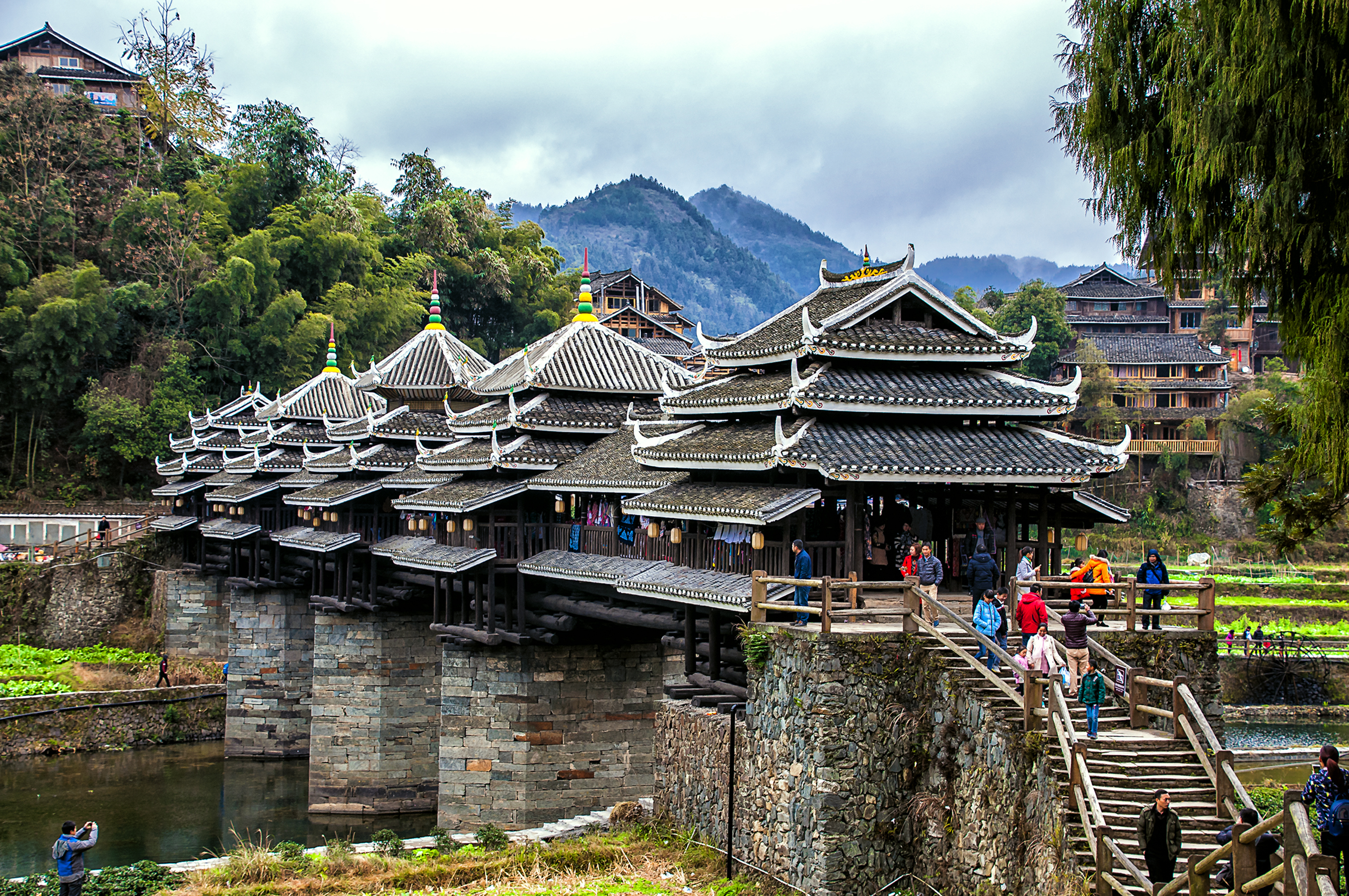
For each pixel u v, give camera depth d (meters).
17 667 62.38
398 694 47.81
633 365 43.19
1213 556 80.88
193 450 72.81
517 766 38.44
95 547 72.25
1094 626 25.58
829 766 22.52
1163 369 92.69
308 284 91.88
